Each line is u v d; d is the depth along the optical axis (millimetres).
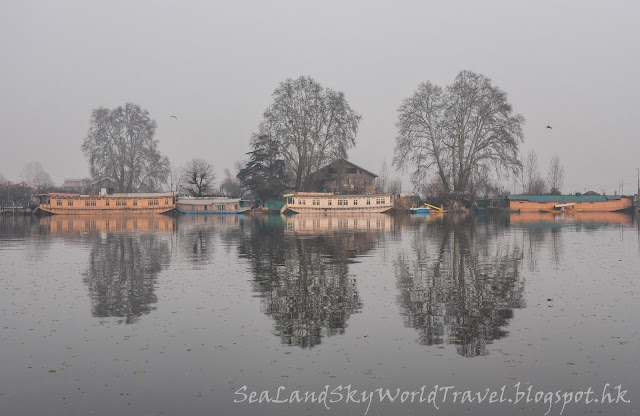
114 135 102250
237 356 11320
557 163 120875
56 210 90625
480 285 18609
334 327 13375
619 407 8984
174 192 101438
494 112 84500
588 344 11891
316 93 91000
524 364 10773
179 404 9164
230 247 31844
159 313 14812
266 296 16953
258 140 97875
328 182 107812
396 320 13945
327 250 29984
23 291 17844
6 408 9016
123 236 40750
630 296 16609
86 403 9195
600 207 99438
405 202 95875
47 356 11367
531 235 40688
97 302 16172
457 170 91875
